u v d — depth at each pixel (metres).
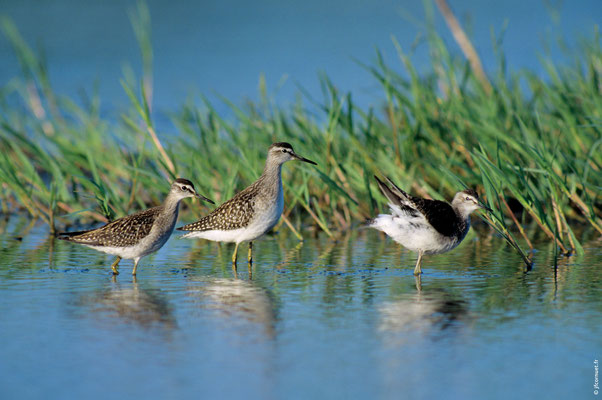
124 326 10.59
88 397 8.31
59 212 19.72
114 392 8.45
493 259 14.92
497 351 9.62
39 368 9.07
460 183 14.86
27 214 20.17
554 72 20.55
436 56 21.16
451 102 19.33
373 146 19.22
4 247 16.03
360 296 12.21
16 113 24.08
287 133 19.47
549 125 19.48
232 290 12.62
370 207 17.36
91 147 21.44
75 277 13.48
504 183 16.30
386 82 18.91
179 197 14.31
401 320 10.88
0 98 24.19
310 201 19.48
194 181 18.16
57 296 12.12
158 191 20.97
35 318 10.91
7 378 8.78
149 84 22.84
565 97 19.05
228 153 19.80
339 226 18.58
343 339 10.08
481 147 15.85
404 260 15.03
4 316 10.99
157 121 26.89
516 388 8.57
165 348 9.73
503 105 20.08
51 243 16.56
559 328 10.45
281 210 15.59
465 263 14.60
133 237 13.77
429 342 9.95
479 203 14.05
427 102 19.83
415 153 19.02
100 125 23.08
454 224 13.93
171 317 11.03
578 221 18.00
